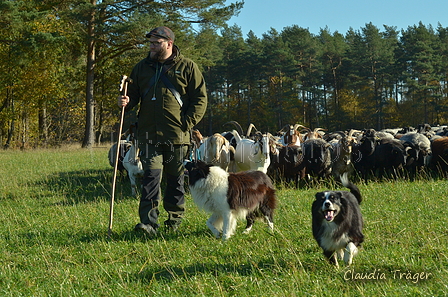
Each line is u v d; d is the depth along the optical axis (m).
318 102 67.62
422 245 5.65
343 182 5.56
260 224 7.14
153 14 27.77
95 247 6.32
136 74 6.92
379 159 13.03
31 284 5.02
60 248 6.39
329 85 68.25
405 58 56.69
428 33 61.50
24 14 26.12
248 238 6.49
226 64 60.88
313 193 10.27
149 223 6.73
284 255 5.51
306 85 64.50
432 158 13.52
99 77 38.41
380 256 5.25
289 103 62.53
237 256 5.63
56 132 46.81
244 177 6.60
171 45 6.89
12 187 13.51
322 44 70.25
